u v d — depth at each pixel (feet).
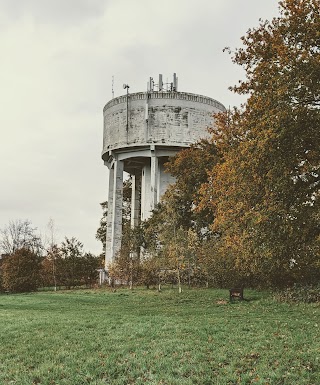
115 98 178.40
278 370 35.12
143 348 44.73
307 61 62.69
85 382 35.53
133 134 172.35
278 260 72.74
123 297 115.96
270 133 60.18
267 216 64.08
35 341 50.80
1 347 49.03
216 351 41.96
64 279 181.68
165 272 133.08
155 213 149.79
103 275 184.85
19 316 73.67
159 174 180.34
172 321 61.52
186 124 172.35
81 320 64.85
